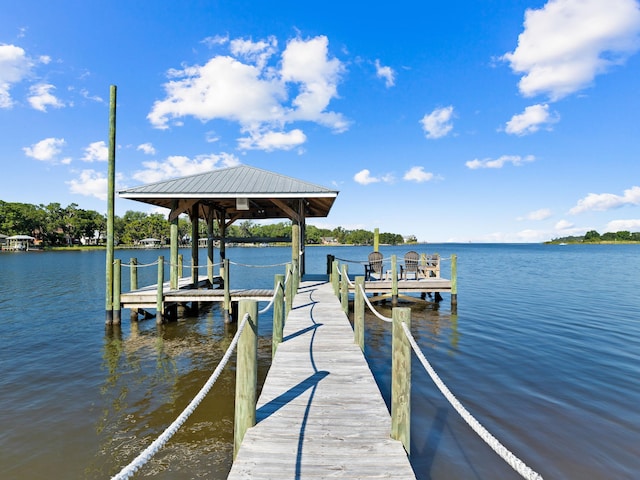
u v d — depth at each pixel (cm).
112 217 1112
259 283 2269
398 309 336
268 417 369
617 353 824
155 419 553
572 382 661
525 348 873
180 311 1333
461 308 1405
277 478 277
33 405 598
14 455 455
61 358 848
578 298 1612
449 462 429
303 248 1652
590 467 416
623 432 490
